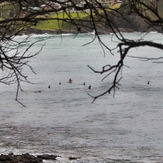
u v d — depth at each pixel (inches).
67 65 4293.8
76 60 4803.2
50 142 1347.2
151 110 1897.1
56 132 1483.8
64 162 1130.0
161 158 1162.6
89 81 3078.2
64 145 1306.6
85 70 3831.2
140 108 1955.0
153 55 5142.7
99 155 1189.1
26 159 1118.4
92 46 7012.8
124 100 2199.8
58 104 2137.1
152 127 1530.5
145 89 2596.0
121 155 1195.9
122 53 273.9
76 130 1512.1
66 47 6919.3
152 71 3592.5
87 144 1315.2
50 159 1152.2
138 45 263.4
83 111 1919.3
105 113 1849.2
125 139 1366.9
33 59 4881.9
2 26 366.6
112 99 2241.6
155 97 2267.5
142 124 1588.3
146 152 1213.7
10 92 2564.0
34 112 1918.1
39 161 1118.4
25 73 3641.7
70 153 1219.2
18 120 1734.7
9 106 2101.4
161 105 2023.9
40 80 3166.8
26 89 2684.5
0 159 1083.9
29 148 1279.5
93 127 1553.9
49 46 7185.0
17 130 1539.1
